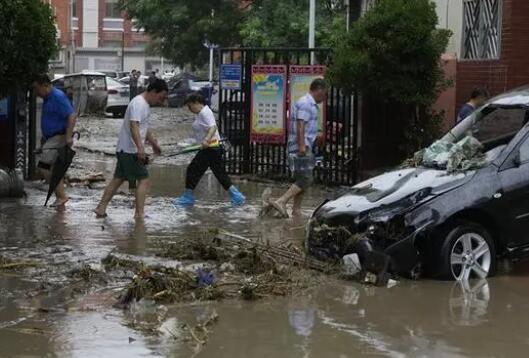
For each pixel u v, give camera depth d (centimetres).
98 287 812
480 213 866
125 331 672
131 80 4069
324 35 3269
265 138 1669
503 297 799
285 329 686
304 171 1233
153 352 621
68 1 7338
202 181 1689
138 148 1180
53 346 632
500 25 1461
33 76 1150
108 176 1734
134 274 845
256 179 1680
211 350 629
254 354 621
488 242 869
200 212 1279
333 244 892
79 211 1259
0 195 1351
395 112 1537
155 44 5128
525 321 720
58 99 1255
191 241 986
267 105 1659
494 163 882
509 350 639
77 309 734
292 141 1248
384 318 723
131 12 4444
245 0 4059
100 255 946
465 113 1302
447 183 866
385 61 1408
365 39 1408
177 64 4434
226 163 1738
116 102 3831
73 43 7212
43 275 853
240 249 934
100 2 7781
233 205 1357
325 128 1585
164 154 2155
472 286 840
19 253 951
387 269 837
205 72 4866
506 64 1428
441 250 846
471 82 1535
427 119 1496
